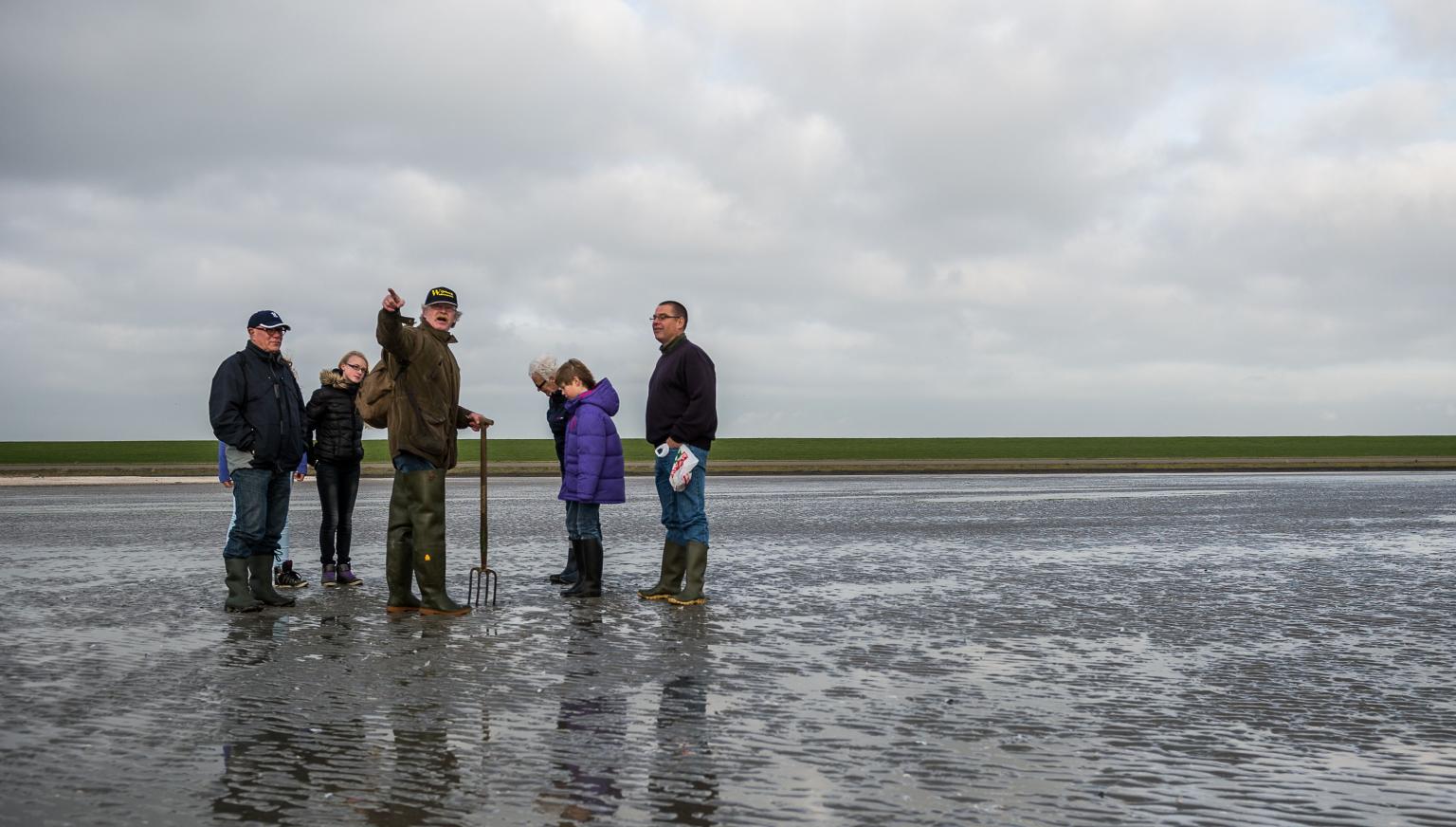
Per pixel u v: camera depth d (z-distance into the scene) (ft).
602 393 34.42
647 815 13.98
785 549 47.55
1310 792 15.15
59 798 14.55
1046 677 22.30
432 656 24.25
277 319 32.17
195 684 21.43
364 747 17.02
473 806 14.28
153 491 101.65
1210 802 14.67
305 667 23.09
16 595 33.96
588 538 33.96
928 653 24.68
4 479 126.00
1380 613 30.81
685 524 32.58
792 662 23.67
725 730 18.07
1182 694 20.90
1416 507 75.72
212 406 31.07
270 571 32.63
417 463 30.76
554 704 19.85
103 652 24.76
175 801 14.42
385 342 29.73
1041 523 62.34
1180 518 66.03
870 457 185.88
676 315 33.55
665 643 25.88
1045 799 14.74
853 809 14.25
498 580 34.91
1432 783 15.58
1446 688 21.59
